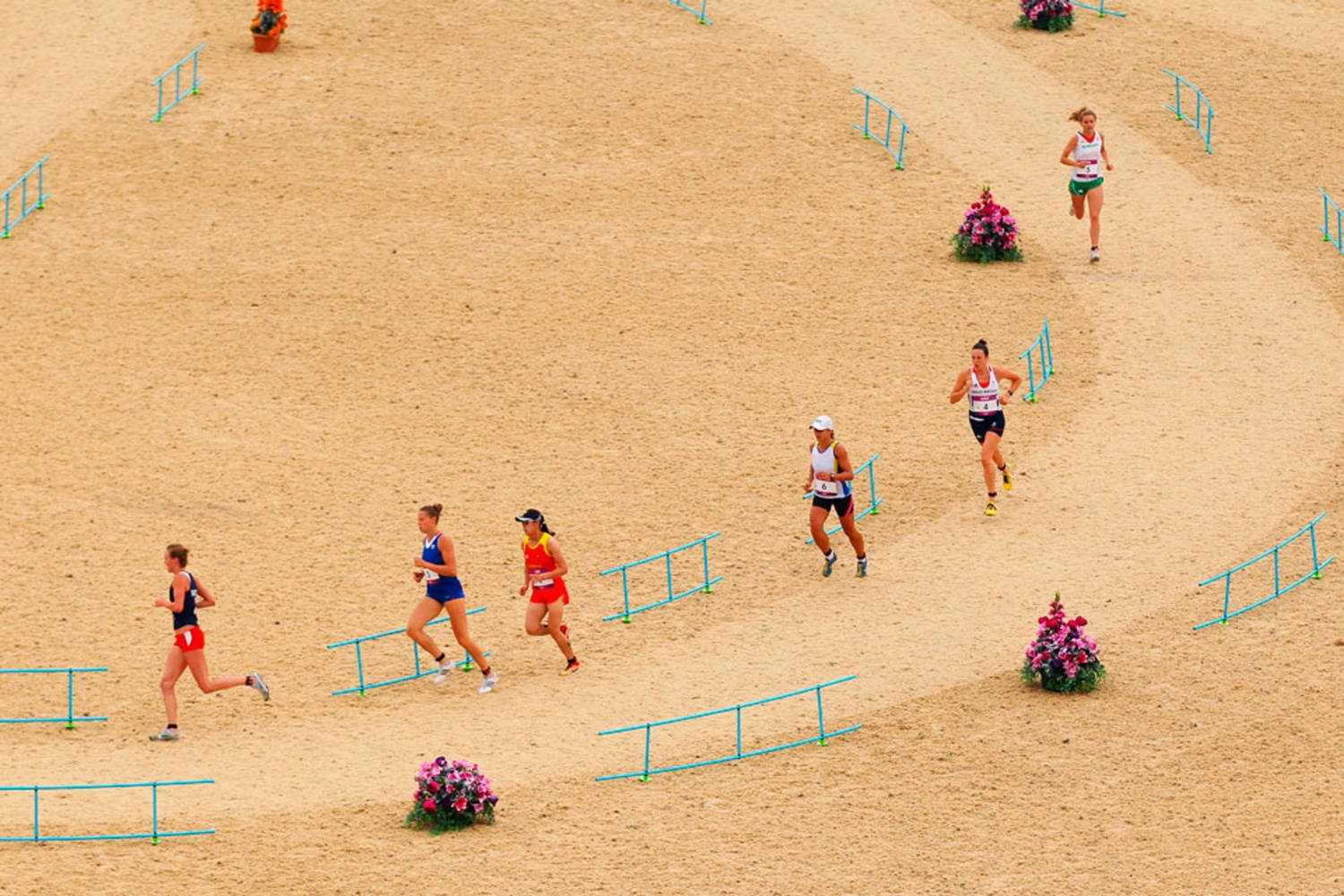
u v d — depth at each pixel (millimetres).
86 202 132500
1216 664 76125
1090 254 125562
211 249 125750
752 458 99625
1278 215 132625
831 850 63438
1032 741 70750
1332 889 59781
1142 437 100500
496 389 108000
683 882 61438
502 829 65562
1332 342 112500
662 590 86812
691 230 129250
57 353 111875
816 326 115438
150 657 80750
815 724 73250
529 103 148125
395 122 144500
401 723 75312
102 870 61906
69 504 94562
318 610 85000
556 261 124562
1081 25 169375
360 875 61875
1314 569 84250
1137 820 64812
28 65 156000
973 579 85938
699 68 155750
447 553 76688
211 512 94188
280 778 69938
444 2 168125
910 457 99188
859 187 136625
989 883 60969
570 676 79188
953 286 121188
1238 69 160000
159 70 153750
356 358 111688
